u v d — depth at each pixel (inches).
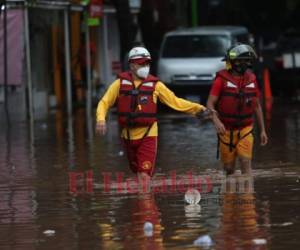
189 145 1268.5
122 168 1047.0
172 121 1711.4
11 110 1845.5
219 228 684.7
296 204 778.2
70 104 1914.4
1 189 914.7
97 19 1991.9
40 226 716.7
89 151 1238.3
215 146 1247.5
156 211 761.0
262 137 908.0
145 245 636.1
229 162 916.0
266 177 939.3
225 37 2017.7
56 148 1289.4
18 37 1808.6
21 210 790.5
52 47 2148.1
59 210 783.1
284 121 1627.7
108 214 754.8
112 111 2032.5
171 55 2009.1
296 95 2278.5
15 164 1115.3
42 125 1697.8
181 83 1966.0
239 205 779.4
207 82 1957.4
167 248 624.4
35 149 1284.4
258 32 3597.4
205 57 1988.2
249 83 887.7
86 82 2176.4
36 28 2000.5
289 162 1064.8
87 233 683.4
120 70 2253.9
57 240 663.8
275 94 2354.8
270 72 2293.3
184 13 3299.7
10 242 662.5
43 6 1771.7
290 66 2266.2
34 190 902.4
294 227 682.2
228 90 886.4
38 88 2074.3
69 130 1584.6
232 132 898.1
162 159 1112.8
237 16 3619.6
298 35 2374.5
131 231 684.1
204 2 3348.9
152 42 2488.9
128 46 2078.0
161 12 2851.9
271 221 706.2
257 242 633.0
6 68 1728.6
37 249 637.9
